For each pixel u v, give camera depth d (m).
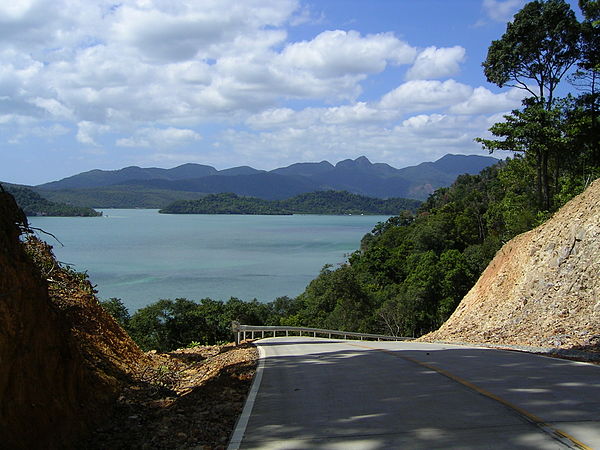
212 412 7.20
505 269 21.52
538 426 5.49
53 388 6.02
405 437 5.39
